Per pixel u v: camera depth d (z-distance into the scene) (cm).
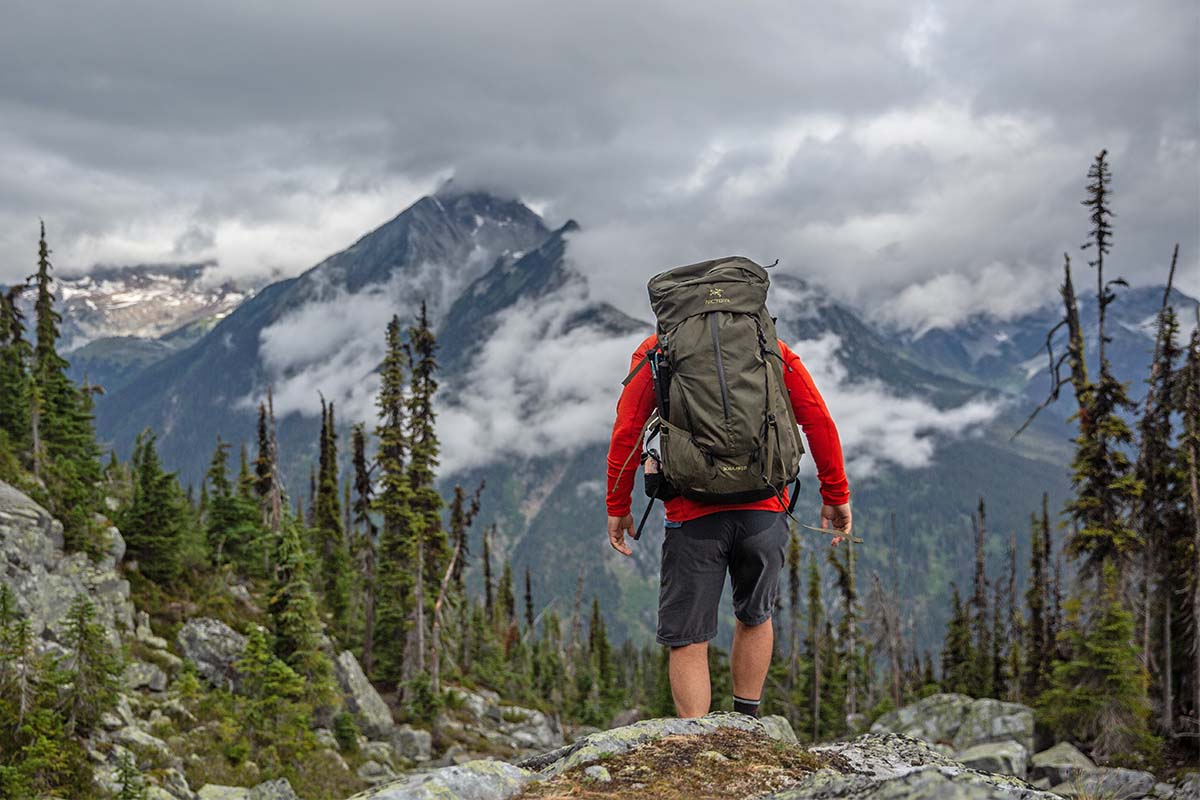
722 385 412
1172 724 2742
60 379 4775
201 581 4122
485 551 8650
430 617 4978
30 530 2952
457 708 5216
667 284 442
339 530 5600
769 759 407
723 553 454
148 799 2114
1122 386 3033
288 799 2670
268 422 5312
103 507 4150
